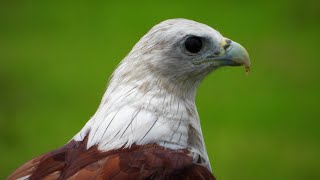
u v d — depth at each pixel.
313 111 18.88
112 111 7.56
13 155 16.84
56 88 19.80
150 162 7.09
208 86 19.56
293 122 18.30
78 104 18.88
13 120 18.20
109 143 7.35
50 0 27.08
